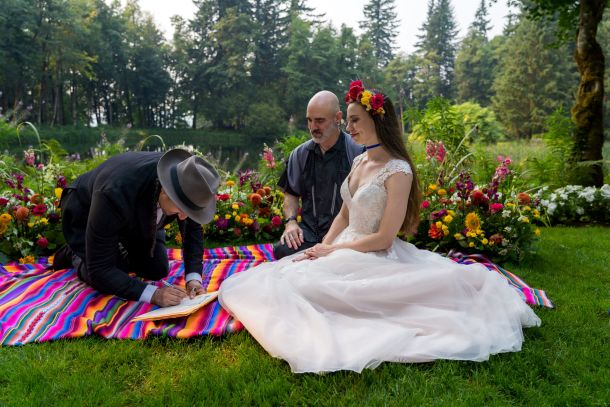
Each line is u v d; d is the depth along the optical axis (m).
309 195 4.07
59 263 3.61
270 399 2.03
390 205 2.81
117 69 55.12
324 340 2.28
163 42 65.12
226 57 60.38
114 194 2.62
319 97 3.83
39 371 2.20
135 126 58.53
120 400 2.02
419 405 2.00
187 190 2.57
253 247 4.75
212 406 1.98
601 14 8.22
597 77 8.13
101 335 2.60
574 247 5.07
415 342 2.37
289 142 8.11
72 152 34.06
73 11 44.12
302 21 59.72
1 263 3.95
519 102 48.69
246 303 2.65
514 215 4.57
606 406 2.02
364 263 2.71
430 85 77.38
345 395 2.04
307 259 2.96
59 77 45.09
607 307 3.18
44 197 4.77
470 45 70.31
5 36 38.66
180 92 63.66
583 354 2.46
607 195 6.66
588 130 8.15
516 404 2.04
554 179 8.12
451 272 2.59
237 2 64.31
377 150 2.95
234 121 62.03
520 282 3.65
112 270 2.82
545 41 47.72
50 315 2.78
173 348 2.49
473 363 2.32
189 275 3.17
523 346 2.53
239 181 5.95
